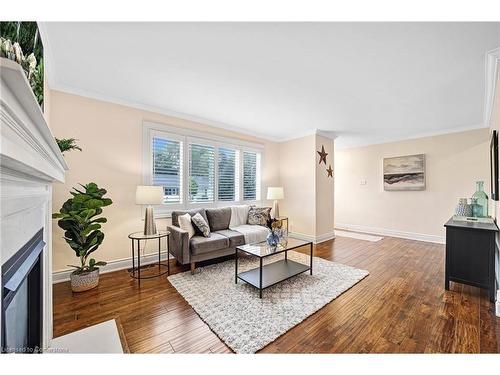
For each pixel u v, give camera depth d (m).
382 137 5.06
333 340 1.59
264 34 1.70
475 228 2.26
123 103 3.01
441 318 1.86
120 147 3.00
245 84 2.54
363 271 2.90
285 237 2.86
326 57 2.00
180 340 1.59
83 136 2.72
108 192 2.91
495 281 2.25
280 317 1.86
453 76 2.33
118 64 2.13
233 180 4.45
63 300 2.14
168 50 1.91
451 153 4.35
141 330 1.70
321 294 2.26
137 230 3.14
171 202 3.50
